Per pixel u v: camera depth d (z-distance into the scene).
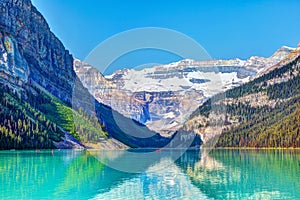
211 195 22.00
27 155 67.06
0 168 41.03
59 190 23.72
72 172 32.84
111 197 20.64
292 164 47.69
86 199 20.61
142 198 19.95
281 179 30.62
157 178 24.02
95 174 26.81
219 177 29.89
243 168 40.66
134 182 23.80
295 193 23.91
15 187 25.45
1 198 21.58
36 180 29.00
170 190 21.75
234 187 25.66
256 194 23.36
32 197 21.73
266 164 47.44
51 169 38.56
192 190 22.53
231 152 86.31
